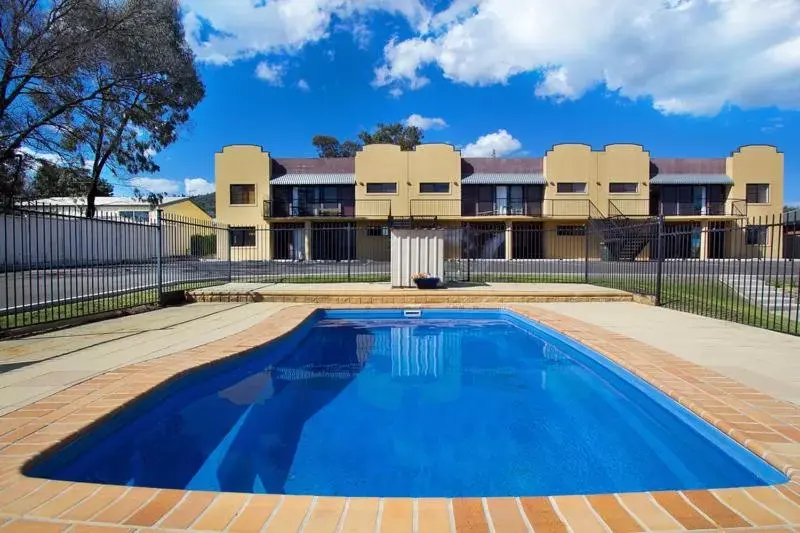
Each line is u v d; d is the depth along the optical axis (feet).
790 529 5.60
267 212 91.35
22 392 10.61
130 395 10.35
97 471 8.76
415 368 17.04
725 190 92.84
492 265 63.57
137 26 53.47
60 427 8.54
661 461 9.43
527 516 5.90
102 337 18.11
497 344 21.44
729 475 8.50
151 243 37.70
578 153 90.89
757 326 20.68
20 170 55.06
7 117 49.67
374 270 55.77
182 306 28.94
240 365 15.38
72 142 55.21
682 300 29.60
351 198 94.27
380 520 5.79
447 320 27.84
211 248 60.54
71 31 48.91
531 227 92.63
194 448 9.93
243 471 8.93
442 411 12.42
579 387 14.66
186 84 68.13
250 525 5.65
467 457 9.61
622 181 90.84
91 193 69.87
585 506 6.16
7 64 47.14
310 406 12.73
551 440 10.55
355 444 10.27
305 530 5.56
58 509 5.96
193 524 5.66
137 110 65.00
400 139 158.81
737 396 10.47
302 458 9.52
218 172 92.22
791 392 10.79
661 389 11.36
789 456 7.45
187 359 13.94
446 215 90.74
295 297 30.96
